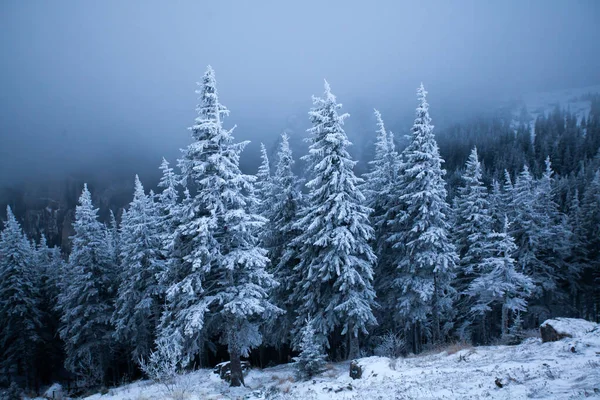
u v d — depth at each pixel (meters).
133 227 29.58
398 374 13.66
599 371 8.43
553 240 34.62
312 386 15.08
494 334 33.59
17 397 30.33
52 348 41.31
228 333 18.45
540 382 8.54
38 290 39.16
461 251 31.73
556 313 34.47
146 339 29.94
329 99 21.94
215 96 18.33
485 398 8.30
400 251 26.03
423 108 24.25
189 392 14.89
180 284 17.50
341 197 20.73
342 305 20.55
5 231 37.53
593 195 41.22
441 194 23.88
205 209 18.70
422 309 23.95
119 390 20.92
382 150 28.61
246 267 18.58
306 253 22.84
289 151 26.50
